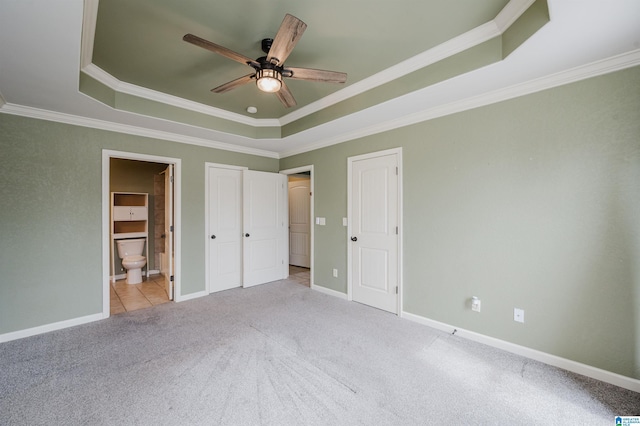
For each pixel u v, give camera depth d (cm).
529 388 188
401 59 241
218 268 418
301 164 448
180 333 274
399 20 191
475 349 240
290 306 350
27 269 272
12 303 264
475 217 256
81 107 270
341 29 200
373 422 158
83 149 303
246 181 436
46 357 229
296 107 346
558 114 212
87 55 221
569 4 138
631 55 182
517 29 177
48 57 183
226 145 421
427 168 289
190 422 158
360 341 255
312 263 427
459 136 265
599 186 197
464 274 263
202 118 342
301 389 187
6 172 263
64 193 292
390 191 324
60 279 288
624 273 188
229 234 431
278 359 225
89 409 168
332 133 368
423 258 293
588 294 200
